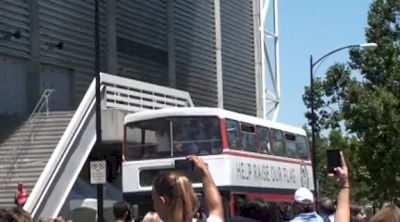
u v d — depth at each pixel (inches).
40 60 1258.6
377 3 1600.6
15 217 249.3
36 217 958.4
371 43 1536.7
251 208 355.3
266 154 954.1
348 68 1614.2
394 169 1600.6
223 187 834.2
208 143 848.3
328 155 242.2
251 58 2118.6
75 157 1072.8
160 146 866.8
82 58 1362.0
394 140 1579.7
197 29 1811.0
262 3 2199.8
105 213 1100.5
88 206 1063.0
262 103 2144.4
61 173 1036.5
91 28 1390.3
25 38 1229.7
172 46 1675.7
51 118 1146.7
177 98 1419.8
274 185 965.2
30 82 1240.8
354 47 1573.6
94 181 911.7
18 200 930.1
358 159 1637.6
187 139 853.8
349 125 1592.0
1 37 1164.5
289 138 1047.6
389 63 1594.5
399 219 197.2
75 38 1343.5
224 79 1942.7
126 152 884.0
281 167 999.0
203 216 355.3
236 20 2039.9
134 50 1521.9
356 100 1576.0
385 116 1565.0
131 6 1515.7
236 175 853.8
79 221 1061.8
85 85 1368.1
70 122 1079.6
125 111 1205.1
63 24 1315.2
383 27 1599.4
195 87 1788.9
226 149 842.8
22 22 1221.7
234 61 2007.9
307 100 1617.9
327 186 1914.4
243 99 2052.2
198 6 1822.1
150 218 382.0
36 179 1026.7
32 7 1241.4
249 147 906.1
